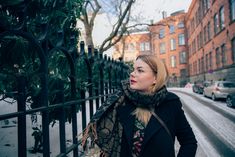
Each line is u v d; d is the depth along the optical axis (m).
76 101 2.97
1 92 2.93
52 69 3.73
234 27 21.09
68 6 3.69
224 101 17.91
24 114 1.77
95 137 1.51
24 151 1.76
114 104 1.59
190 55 49.84
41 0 2.89
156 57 1.66
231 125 8.80
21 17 1.71
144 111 1.54
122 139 1.53
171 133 1.55
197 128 8.30
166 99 1.58
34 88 3.50
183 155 1.59
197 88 27.05
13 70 2.98
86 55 3.43
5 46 2.69
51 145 4.55
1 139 4.76
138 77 1.61
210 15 30.55
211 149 5.80
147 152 1.48
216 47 28.19
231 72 22.36
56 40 2.49
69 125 6.55
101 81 4.38
